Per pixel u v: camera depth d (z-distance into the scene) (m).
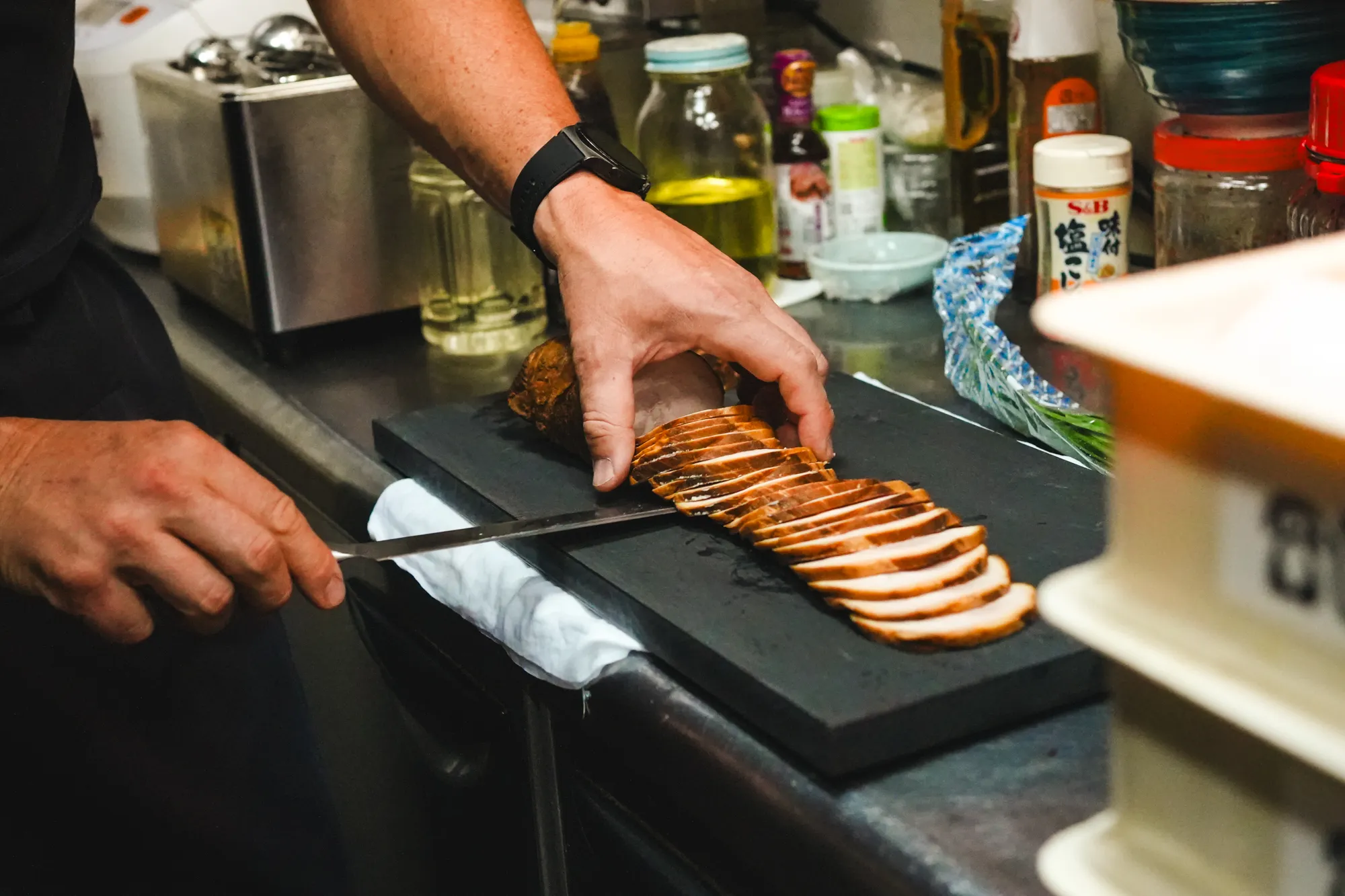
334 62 1.32
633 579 0.77
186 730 1.01
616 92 1.44
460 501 0.93
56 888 1.03
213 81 1.33
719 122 1.33
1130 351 0.30
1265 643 0.31
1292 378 0.28
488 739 0.90
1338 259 0.33
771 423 0.93
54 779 1.00
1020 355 1.01
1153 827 0.36
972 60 1.28
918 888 0.54
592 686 0.76
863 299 1.32
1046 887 0.51
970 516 0.81
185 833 1.03
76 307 1.00
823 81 1.42
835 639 0.68
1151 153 1.25
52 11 0.92
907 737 0.61
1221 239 1.05
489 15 1.00
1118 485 0.33
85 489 0.74
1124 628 0.33
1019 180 1.25
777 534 0.76
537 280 1.31
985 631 0.65
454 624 0.92
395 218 1.32
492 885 0.95
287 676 1.06
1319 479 0.29
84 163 1.02
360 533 1.05
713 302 0.86
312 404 1.19
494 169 0.98
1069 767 0.60
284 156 1.24
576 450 0.93
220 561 0.73
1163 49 0.99
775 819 0.62
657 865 0.74
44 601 0.94
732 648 0.68
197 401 1.31
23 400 0.96
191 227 1.39
